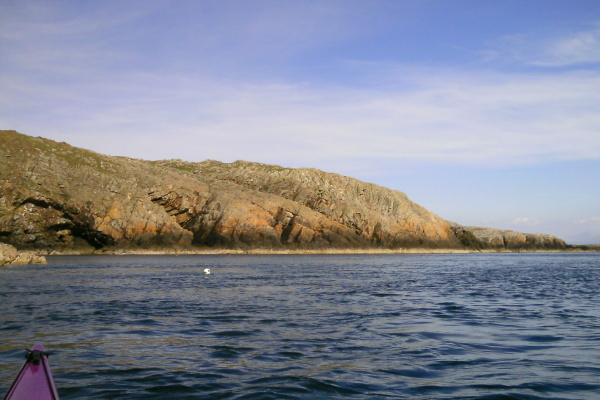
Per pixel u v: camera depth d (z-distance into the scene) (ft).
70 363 48.34
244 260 317.01
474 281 157.48
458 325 70.03
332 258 366.22
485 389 40.37
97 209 381.40
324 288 128.67
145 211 403.13
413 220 549.13
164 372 45.29
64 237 372.17
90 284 134.82
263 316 78.48
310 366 47.65
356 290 123.65
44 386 30.12
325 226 465.06
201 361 49.42
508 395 38.83
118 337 61.05
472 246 620.90
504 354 52.31
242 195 460.55
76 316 77.20
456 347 55.72
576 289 129.70
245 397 38.45
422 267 249.75
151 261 285.64
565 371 45.62
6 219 346.74
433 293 116.78
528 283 150.51
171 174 467.11
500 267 259.39
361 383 42.11
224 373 45.11
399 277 173.68
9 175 362.94
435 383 42.14
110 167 425.69
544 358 50.52
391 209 565.53
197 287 129.18
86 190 388.57
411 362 49.11
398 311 84.48
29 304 91.45
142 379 43.06
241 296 108.27
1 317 75.92
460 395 38.96
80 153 428.56
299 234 447.01
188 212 440.04
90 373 44.80
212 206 438.40
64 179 384.27
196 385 41.37
